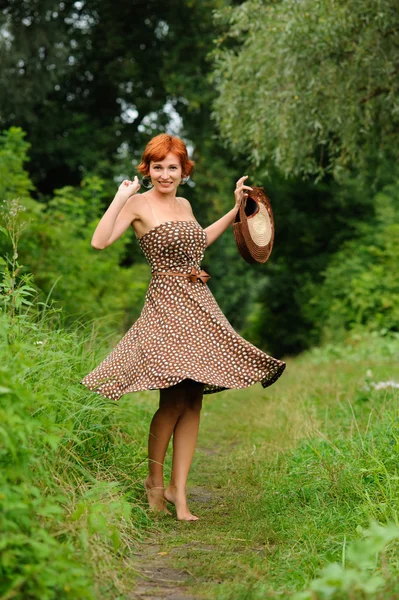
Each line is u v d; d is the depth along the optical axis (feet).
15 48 52.95
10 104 54.54
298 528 11.46
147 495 13.37
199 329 12.98
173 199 13.98
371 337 50.70
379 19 26.03
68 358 13.61
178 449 13.25
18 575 7.56
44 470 10.30
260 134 30.42
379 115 31.40
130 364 12.73
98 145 63.41
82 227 39.45
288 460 15.80
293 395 26.96
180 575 9.89
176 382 12.27
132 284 40.19
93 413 13.97
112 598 8.76
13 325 11.89
